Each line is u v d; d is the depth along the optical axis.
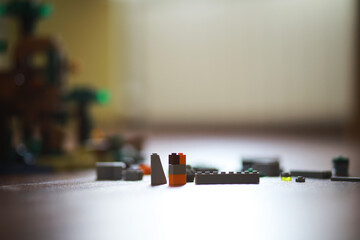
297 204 0.45
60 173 0.72
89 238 0.35
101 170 0.63
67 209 0.43
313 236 0.36
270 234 0.37
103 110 2.43
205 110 2.47
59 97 0.80
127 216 0.41
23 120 0.79
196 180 0.58
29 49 0.78
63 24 2.25
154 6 2.50
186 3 2.47
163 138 1.95
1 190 0.54
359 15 2.19
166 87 2.52
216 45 2.44
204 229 0.38
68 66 0.83
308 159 0.96
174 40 2.50
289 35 2.30
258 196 0.49
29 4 0.80
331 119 2.25
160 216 0.41
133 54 2.53
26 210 0.43
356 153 1.13
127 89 2.50
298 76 2.30
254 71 2.38
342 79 2.22
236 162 0.89
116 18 2.45
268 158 0.69
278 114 2.34
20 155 0.78
